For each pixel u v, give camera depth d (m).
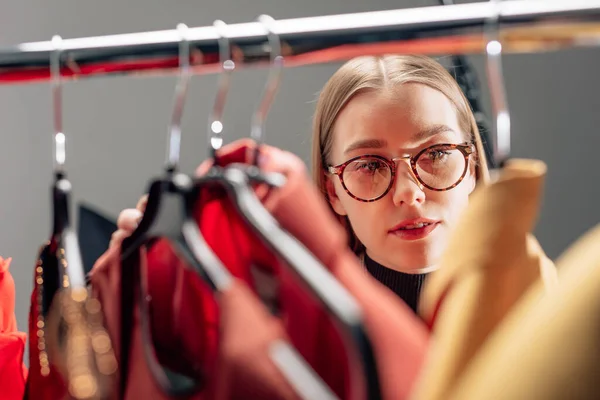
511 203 0.39
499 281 0.39
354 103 0.87
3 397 0.65
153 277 0.61
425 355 0.44
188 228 0.49
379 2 1.79
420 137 0.85
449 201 0.83
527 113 1.86
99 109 1.81
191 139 1.82
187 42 0.51
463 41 0.44
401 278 0.88
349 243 0.99
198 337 0.58
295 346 0.48
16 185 1.81
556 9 0.42
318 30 0.48
